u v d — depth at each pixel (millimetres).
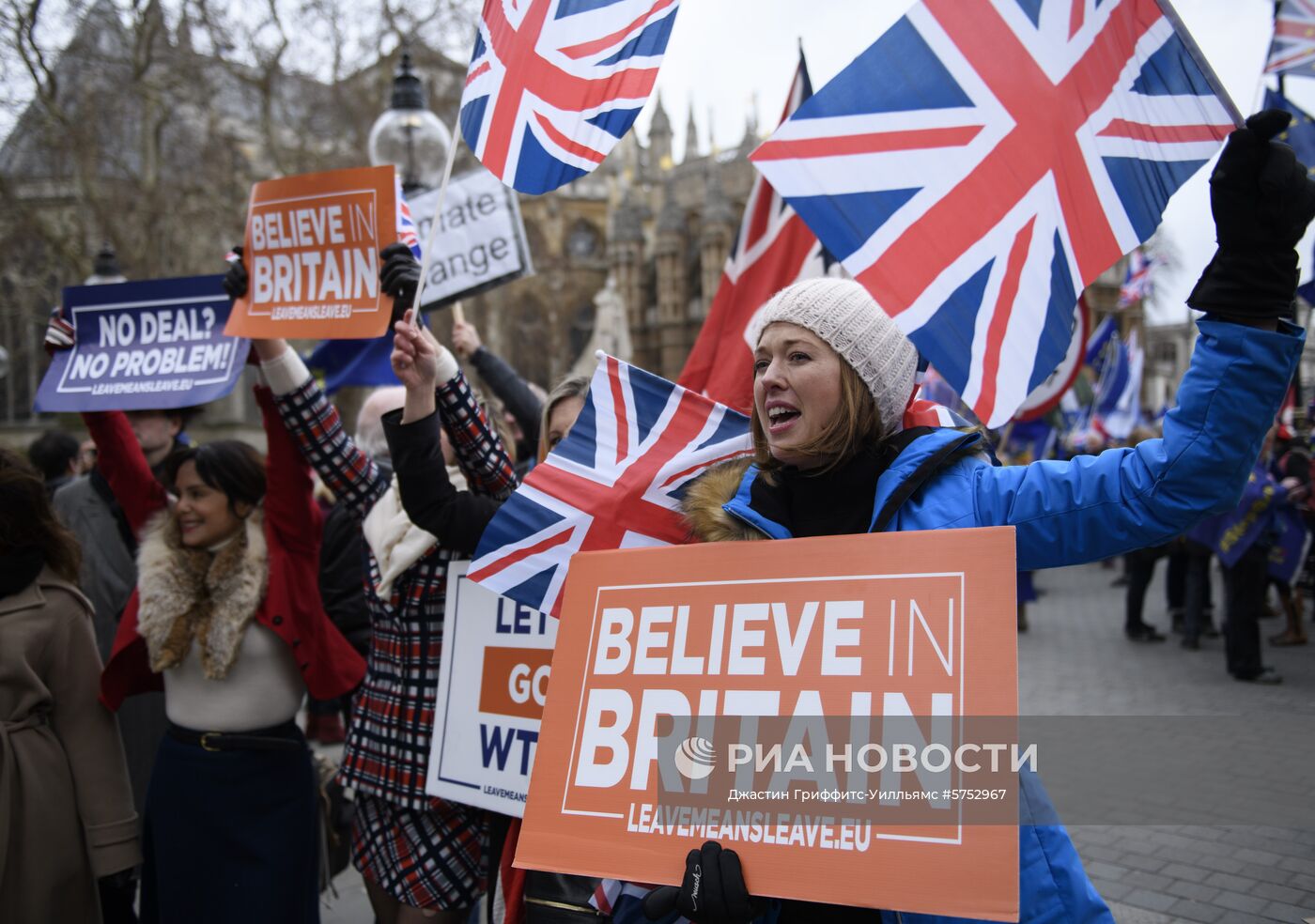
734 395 3590
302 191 2793
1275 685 6570
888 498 1623
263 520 3029
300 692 3059
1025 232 1741
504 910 2305
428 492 2375
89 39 20500
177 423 4371
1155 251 21031
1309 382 11266
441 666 2572
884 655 1498
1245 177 1373
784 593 1604
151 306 3252
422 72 24828
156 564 2973
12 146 19953
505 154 2158
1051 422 11352
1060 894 1482
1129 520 1475
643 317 64500
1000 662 1425
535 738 2408
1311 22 5652
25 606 2775
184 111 24797
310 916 3020
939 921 1479
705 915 1433
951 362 1705
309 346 22016
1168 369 35375
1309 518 8773
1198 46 1685
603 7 2131
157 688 3129
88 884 2844
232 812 2893
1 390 31969
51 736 2809
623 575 1752
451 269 4633
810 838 1453
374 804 2682
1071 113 1747
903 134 1792
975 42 1792
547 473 2143
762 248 3605
